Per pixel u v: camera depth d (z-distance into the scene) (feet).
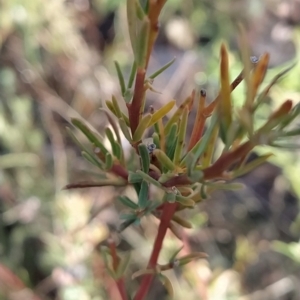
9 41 1.38
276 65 1.46
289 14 1.53
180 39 1.50
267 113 1.17
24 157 1.27
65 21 1.43
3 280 1.05
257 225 1.31
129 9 0.36
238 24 0.30
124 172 0.44
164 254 1.07
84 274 1.10
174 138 0.41
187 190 0.41
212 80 1.38
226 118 0.32
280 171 1.36
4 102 1.32
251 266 1.21
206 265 1.18
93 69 1.43
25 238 1.20
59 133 1.36
